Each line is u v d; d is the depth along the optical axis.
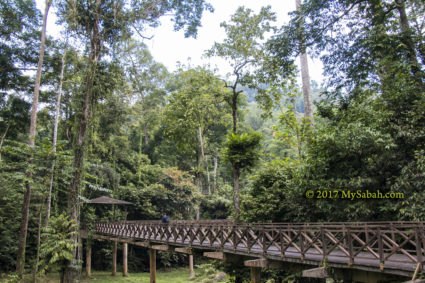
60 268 12.85
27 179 12.59
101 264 21.83
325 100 13.99
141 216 25.05
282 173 13.74
